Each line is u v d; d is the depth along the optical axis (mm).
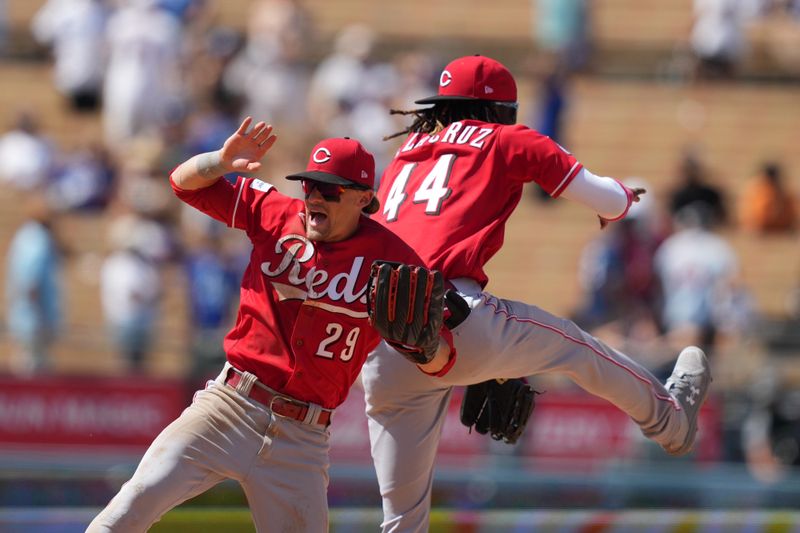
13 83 54312
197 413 17047
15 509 30562
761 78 59469
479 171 18109
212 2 57375
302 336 16891
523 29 61938
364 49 49250
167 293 39156
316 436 17250
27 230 37750
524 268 48312
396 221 18328
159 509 16719
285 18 49750
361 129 47375
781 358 39156
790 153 55781
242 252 38906
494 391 19828
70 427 35156
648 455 37094
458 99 18625
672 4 62844
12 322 37469
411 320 16312
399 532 19219
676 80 59094
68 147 49719
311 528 17156
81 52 52438
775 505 34000
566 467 36719
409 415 18828
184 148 44188
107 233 43906
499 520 24734
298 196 42500
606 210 17953
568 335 18422
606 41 60938
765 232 49219
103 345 36344
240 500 30891
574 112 55219
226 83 48812
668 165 54375
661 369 38375
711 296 40469
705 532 25234
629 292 40469
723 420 37969
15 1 59125
